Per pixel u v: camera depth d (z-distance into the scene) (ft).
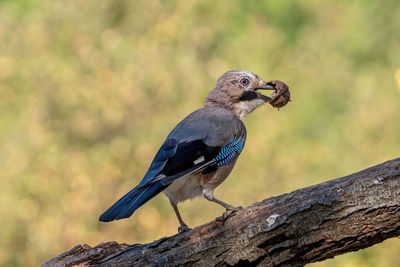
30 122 46.68
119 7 56.39
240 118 26.86
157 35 53.57
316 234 18.15
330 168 43.88
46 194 42.42
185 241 19.27
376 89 49.85
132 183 43.65
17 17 55.62
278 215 18.38
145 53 49.88
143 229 40.70
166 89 47.67
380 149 44.47
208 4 58.18
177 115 46.73
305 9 62.28
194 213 41.32
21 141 45.27
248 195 42.24
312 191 18.63
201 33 54.24
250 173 43.55
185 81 48.70
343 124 48.21
